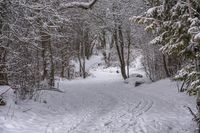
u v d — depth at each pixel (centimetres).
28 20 1221
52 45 2991
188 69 873
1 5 1159
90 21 3638
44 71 2394
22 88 1390
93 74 4878
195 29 769
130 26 3606
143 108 1529
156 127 1062
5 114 1075
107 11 3622
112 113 1371
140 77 3709
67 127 1041
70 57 4844
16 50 1323
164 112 1402
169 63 2888
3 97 1238
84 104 1695
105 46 5888
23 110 1206
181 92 2025
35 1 1295
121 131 1002
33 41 1298
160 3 941
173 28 857
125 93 2331
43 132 948
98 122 1147
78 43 4594
